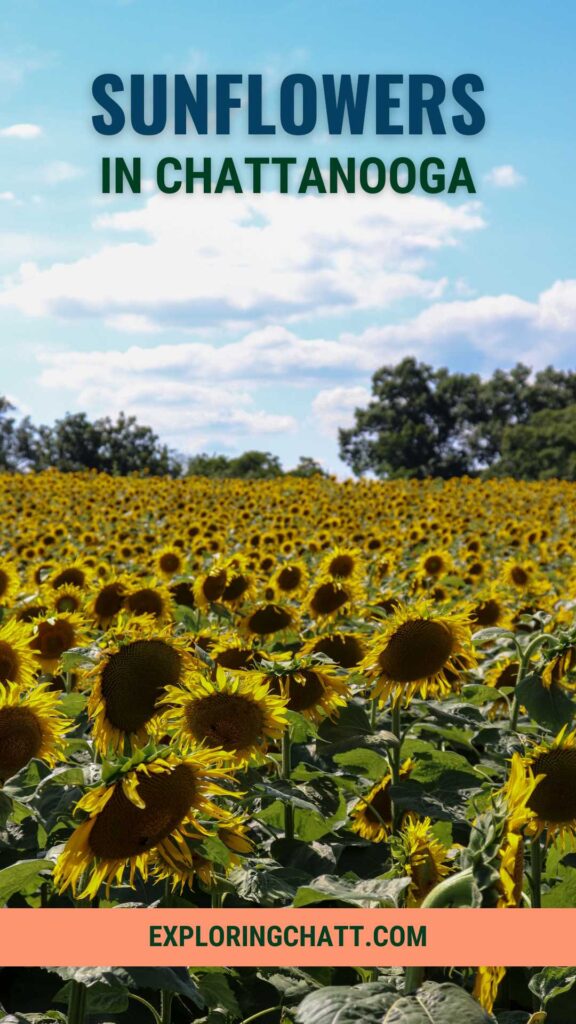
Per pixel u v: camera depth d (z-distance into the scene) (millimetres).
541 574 14023
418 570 11438
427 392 138000
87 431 87188
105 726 4312
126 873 3506
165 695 4016
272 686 4883
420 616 5020
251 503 29078
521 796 2561
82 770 3547
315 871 4363
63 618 5977
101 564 11977
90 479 47125
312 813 4703
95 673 4363
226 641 5395
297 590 10008
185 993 2795
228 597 8875
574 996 3467
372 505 30328
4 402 94750
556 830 3615
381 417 136125
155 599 7184
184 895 4094
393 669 4992
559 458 109625
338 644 5949
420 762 4820
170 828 2828
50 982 3918
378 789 5074
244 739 3955
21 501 32500
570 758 3576
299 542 18422
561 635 4883
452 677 5191
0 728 3883
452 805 4535
